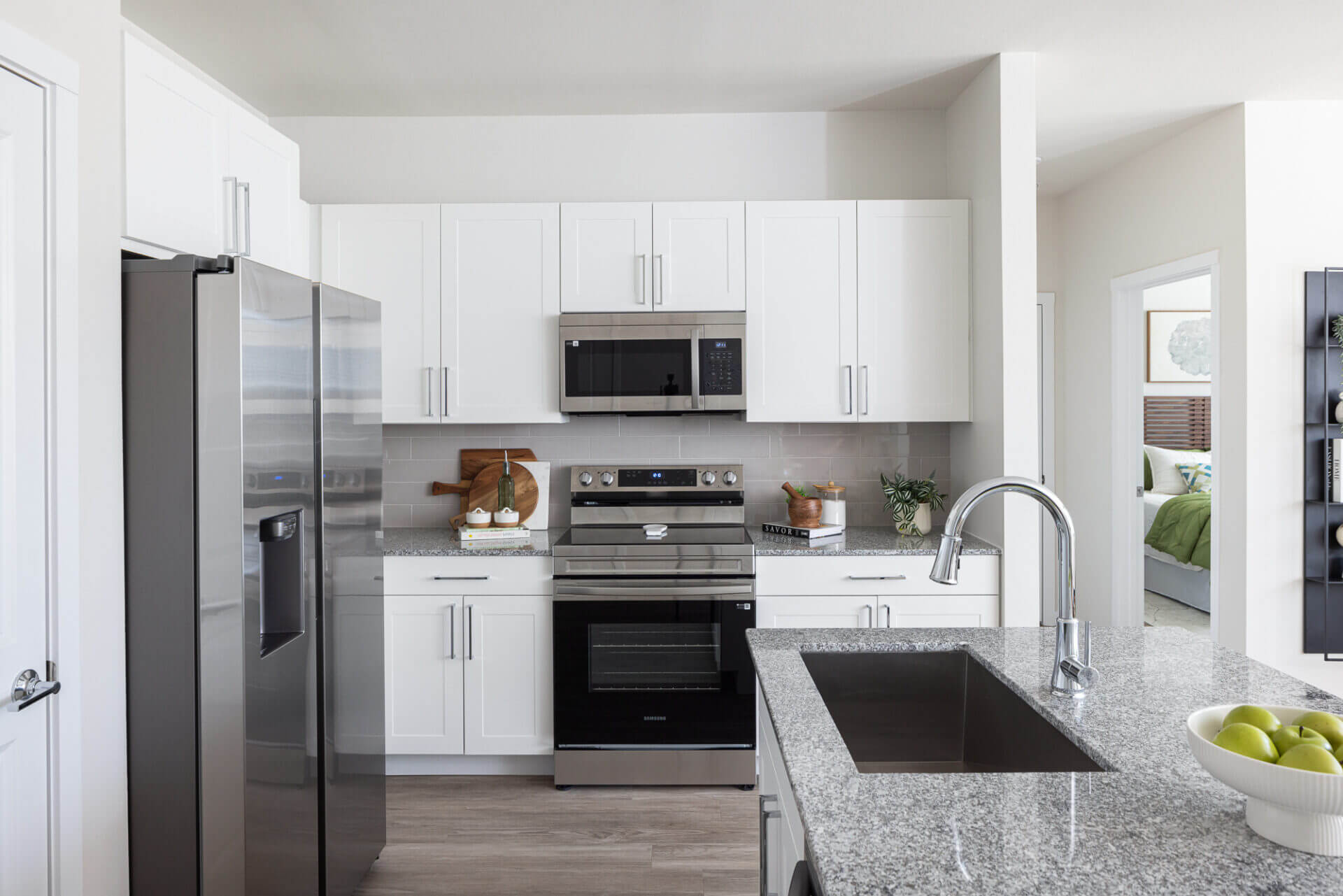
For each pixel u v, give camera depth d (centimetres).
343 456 225
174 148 210
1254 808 99
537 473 365
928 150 363
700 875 248
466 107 354
